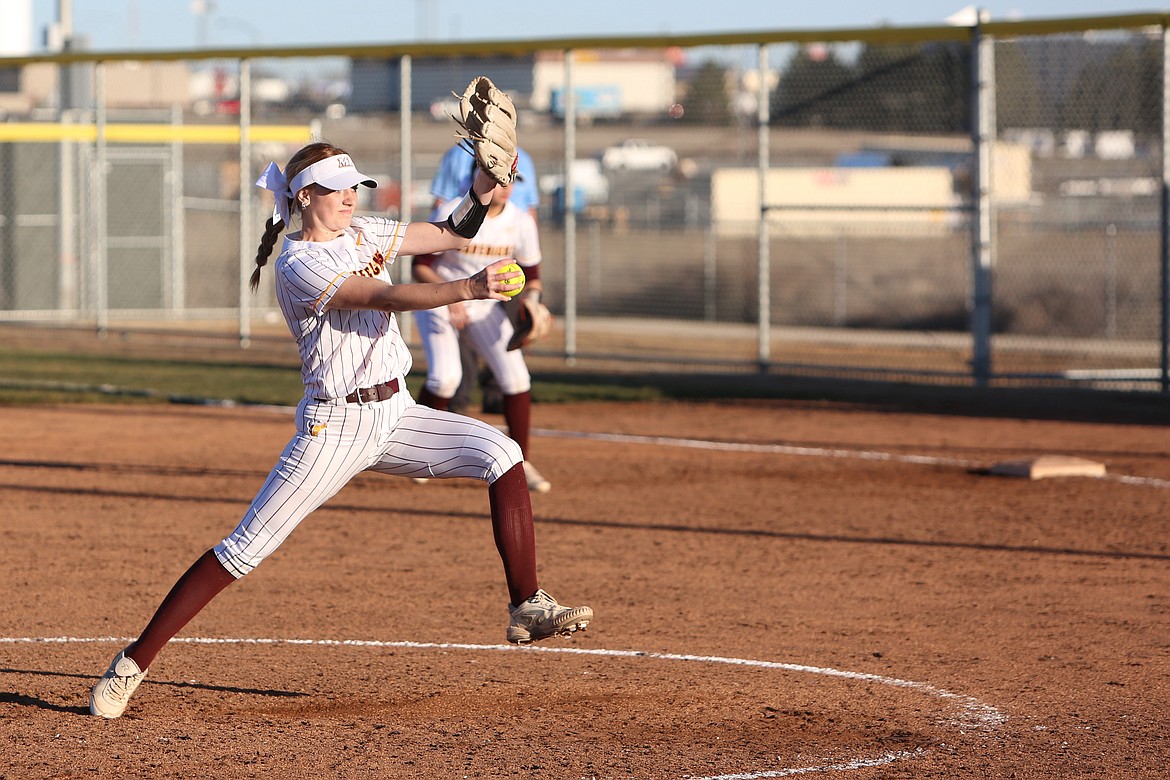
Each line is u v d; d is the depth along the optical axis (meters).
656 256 89.69
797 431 36.56
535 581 13.55
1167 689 15.16
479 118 12.99
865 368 44.69
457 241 13.71
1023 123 49.84
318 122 64.94
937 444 34.38
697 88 57.81
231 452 32.12
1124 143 73.88
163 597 19.17
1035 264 74.69
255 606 18.81
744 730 13.63
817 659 16.38
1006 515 25.52
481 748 12.99
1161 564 21.64
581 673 15.72
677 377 48.91
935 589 19.98
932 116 50.94
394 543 22.92
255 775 12.19
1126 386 45.62
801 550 22.59
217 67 59.34
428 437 13.62
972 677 15.62
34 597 19.12
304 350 13.07
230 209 67.88
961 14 43.31
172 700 14.52
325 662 16.11
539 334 24.64
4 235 65.88
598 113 84.31
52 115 65.69
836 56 52.56
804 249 86.81
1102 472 29.97
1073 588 20.08
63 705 14.26
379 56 47.84
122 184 67.88
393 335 13.49
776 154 93.88
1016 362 54.75
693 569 21.17
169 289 68.31
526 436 27.23
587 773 12.30
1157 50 48.44
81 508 25.56
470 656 16.44
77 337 60.47
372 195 75.62
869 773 12.37
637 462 31.30
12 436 34.12
